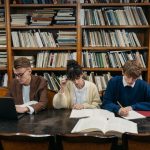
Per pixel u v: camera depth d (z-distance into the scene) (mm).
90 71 3488
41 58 3436
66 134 1438
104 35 3377
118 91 2406
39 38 3408
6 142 1474
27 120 1932
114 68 3389
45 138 1430
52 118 1983
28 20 3400
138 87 2371
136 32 3588
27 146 1463
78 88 2543
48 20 3336
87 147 1441
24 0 3328
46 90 2441
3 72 3561
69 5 3275
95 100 2539
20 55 3623
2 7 3350
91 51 3451
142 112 2125
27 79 2352
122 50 3432
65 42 3391
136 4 3277
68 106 2465
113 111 2152
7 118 1954
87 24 3340
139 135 1392
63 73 3572
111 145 1436
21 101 2406
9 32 3338
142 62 3416
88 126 1631
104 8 3395
